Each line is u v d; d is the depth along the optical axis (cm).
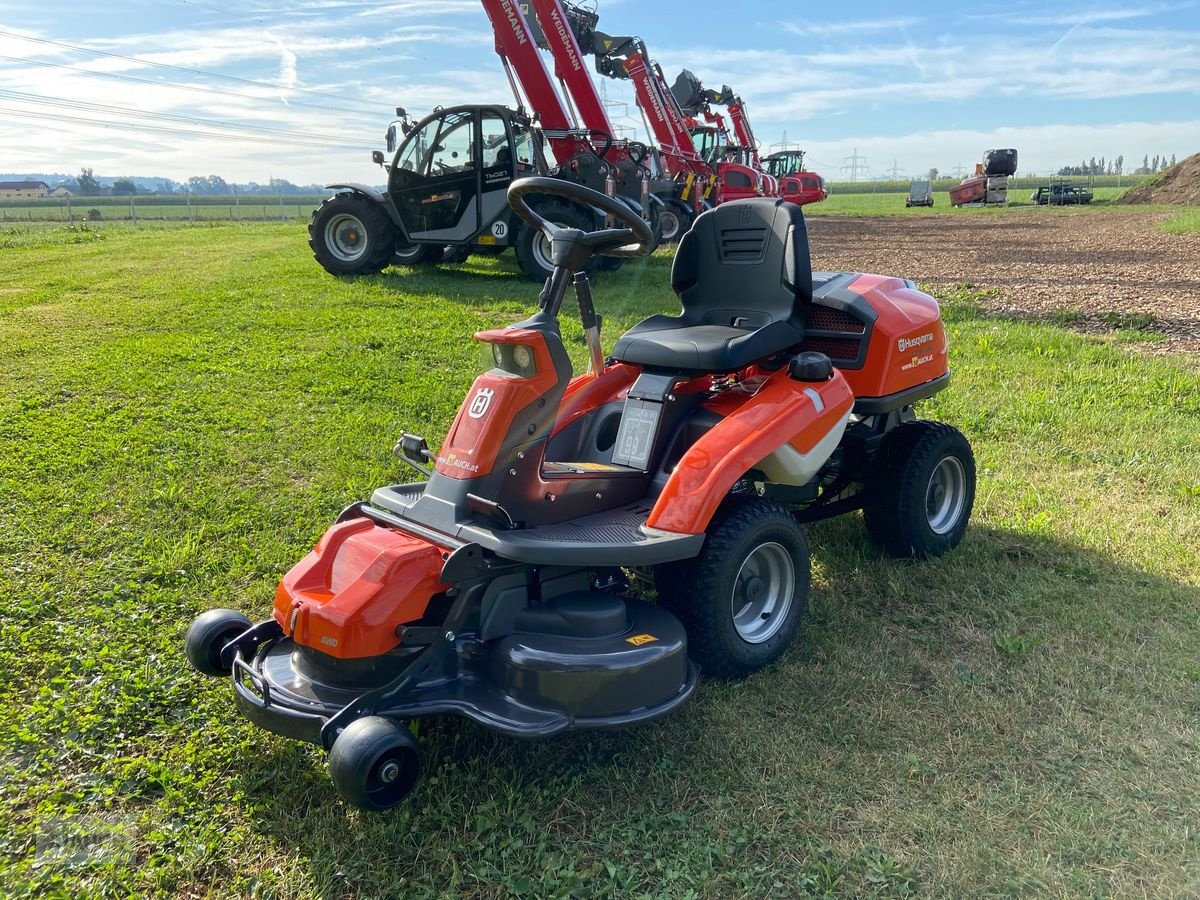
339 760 266
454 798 305
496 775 315
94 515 517
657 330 429
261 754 328
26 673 373
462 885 272
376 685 307
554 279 363
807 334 462
